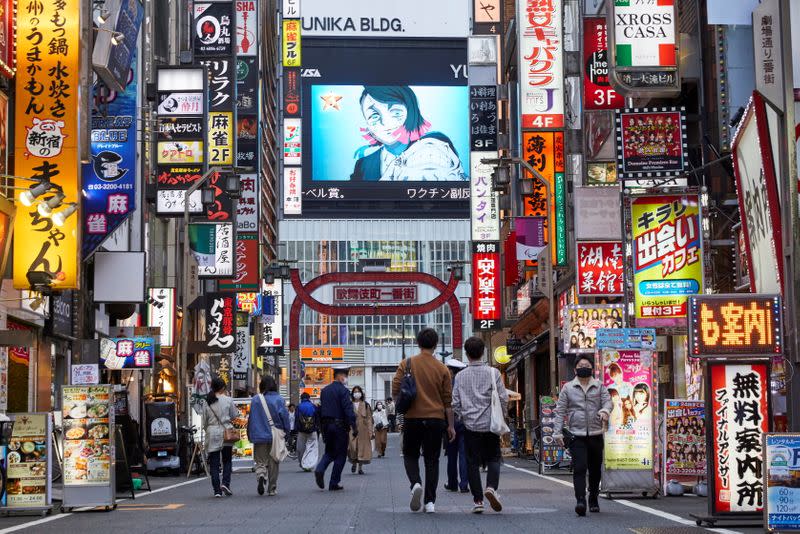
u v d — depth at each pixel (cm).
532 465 3638
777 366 1881
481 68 5984
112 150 3177
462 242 16012
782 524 1177
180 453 3353
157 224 5094
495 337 7644
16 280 2419
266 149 10738
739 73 3008
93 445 1811
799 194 1334
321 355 15612
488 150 5922
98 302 3578
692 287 2827
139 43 4269
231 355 6366
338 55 15875
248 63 6012
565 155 4272
